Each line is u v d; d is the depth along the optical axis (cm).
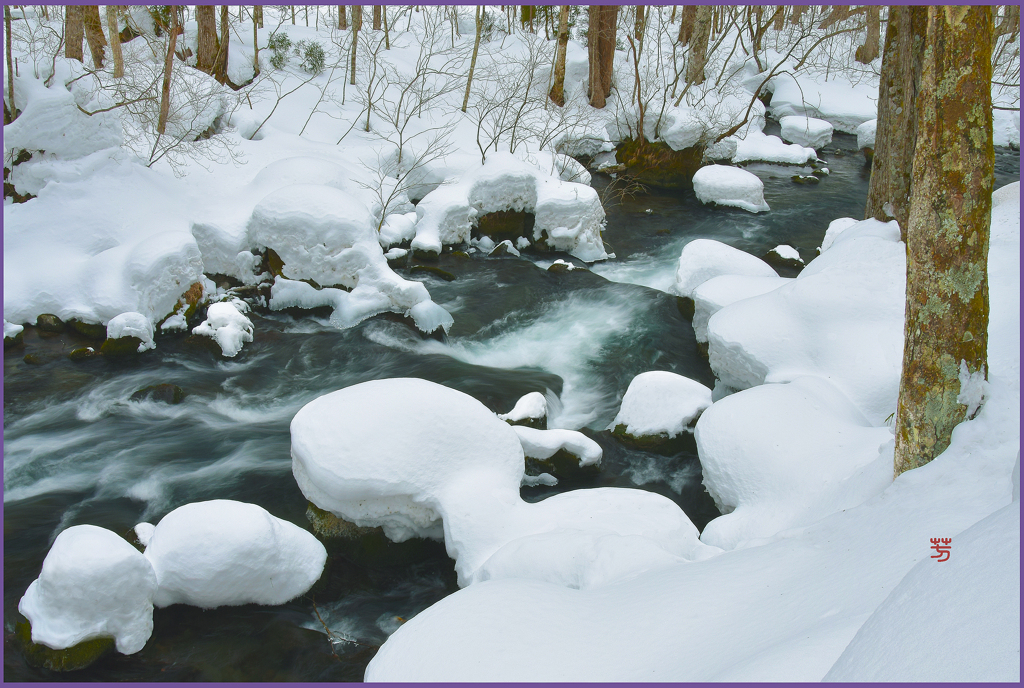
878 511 448
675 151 1770
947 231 446
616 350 1023
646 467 754
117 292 953
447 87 1825
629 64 2205
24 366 896
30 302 963
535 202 1391
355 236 1064
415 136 1504
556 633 380
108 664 485
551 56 2058
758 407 664
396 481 584
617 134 1933
